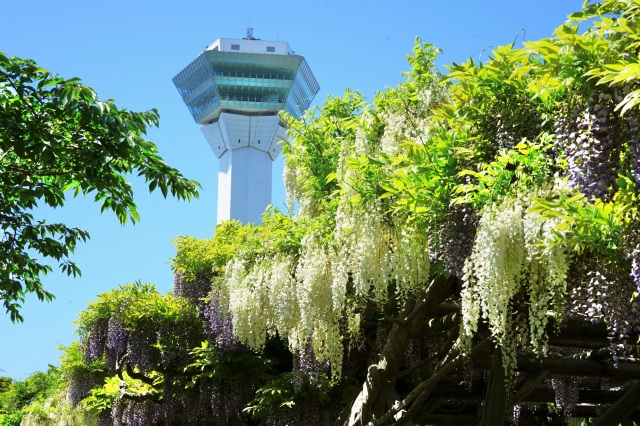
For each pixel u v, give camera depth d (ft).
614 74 18.88
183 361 60.03
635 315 22.52
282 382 52.08
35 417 95.76
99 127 32.48
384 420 38.81
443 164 27.66
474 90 26.89
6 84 31.14
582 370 40.24
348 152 39.40
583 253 24.45
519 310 28.78
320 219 38.58
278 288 38.86
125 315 61.82
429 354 48.78
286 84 483.92
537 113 25.62
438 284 36.83
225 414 57.06
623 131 20.58
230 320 49.08
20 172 35.32
